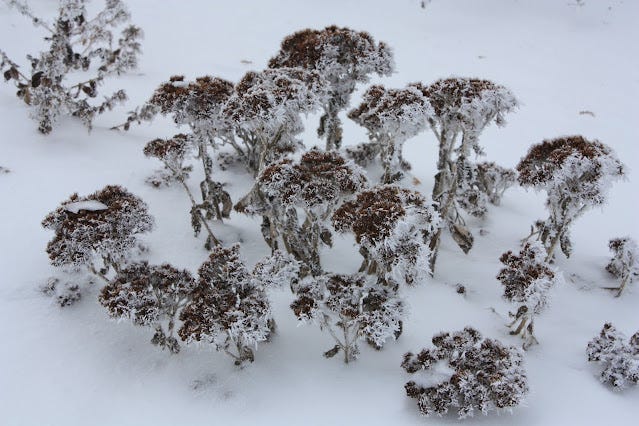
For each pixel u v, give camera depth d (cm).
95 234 411
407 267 405
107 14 772
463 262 607
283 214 498
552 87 1221
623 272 578
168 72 1054
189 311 389
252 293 411
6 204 559
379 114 539
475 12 1722
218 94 527
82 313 455
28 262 492
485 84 532
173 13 1471
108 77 962
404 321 493
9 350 410
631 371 431
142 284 399
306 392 409
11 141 664
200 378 412
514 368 394
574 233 696
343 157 480
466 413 382
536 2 1762
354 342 441
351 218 416
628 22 1590
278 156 584
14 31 1088
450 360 405
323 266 550
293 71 549
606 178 491
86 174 635
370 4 1756
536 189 544
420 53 1394
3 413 367
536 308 453
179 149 499
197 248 547
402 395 409
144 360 423
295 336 464
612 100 1157
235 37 1353
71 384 395
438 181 605
